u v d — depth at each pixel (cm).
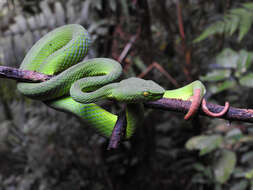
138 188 83
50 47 48
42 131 85
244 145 61
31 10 82
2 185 86
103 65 44
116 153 87
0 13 84
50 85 43
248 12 59
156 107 42
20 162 88
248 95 70
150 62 71
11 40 67
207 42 77
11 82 88
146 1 67
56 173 86
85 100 40
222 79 57
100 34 70
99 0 69
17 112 89
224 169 55
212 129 62
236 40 87
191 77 69
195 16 77
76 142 86
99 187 85
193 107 41
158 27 78
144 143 81
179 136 81
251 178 58
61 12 69
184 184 77
